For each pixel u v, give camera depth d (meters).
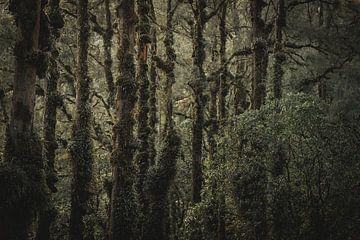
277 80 22.83
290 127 18.28
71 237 20.42
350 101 17.45
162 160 21.67
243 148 19.30
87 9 22.25
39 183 12.91
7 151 13.05
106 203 26.52
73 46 28.67
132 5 20.52
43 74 13.69
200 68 25.05
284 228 18.06
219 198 20.27
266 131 18.44
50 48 14.33
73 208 20.64
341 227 18.11
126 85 19.84
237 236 21.44
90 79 21.89
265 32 24.34
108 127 35.41
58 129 34.88
